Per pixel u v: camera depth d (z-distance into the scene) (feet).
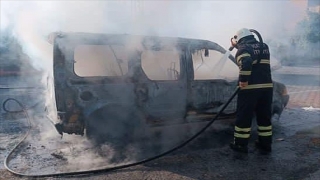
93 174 11.49
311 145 14.74
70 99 13.28
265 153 13.57
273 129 17.70
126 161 12.83
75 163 12.57
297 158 13.04
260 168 12.00
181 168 12.05
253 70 13.17
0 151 14.03
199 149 14.29
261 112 13.62
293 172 11.61
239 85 12.94
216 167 12.11
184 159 13.00
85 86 13.50
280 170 11.80
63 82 13.17
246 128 13.39
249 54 12.76
